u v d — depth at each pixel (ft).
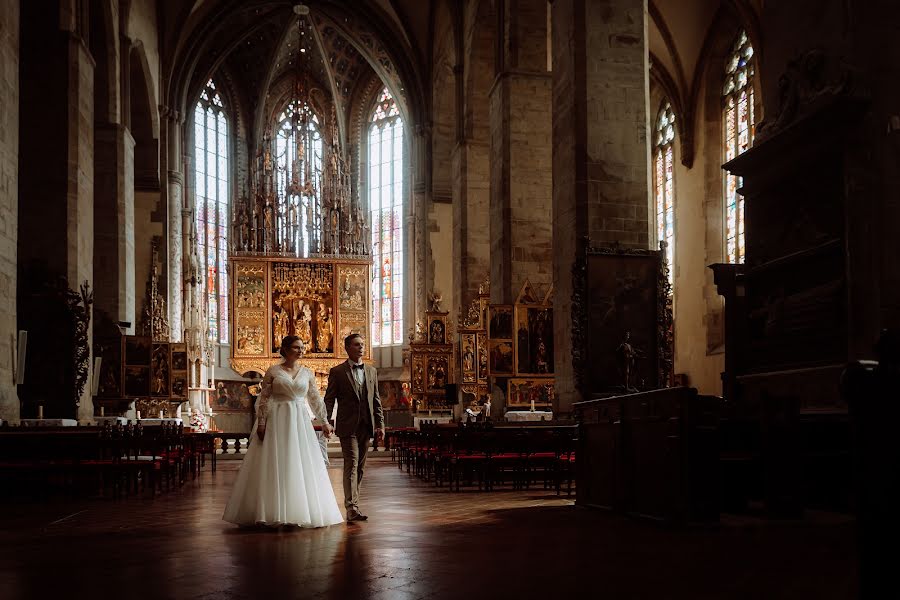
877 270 37.22
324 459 33.78
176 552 25.18
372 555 24.39
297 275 140.36
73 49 75.77
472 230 113.70
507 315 85.97
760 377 42.42
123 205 97.66
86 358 71.46
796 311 40.57
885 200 37.55
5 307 56.13
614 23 66.03
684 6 110.73
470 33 112.27
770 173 42.73
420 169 138.41
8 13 57.31
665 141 123.95
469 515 35.76
